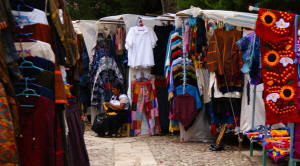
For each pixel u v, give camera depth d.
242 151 5.98
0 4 2.50
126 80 8.24
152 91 7.77
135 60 7.40
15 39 2.84
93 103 8.06
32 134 2.79
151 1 17.64
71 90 3.73
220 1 8.48
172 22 7.77
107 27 8.01
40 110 2.80
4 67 2.45
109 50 8.07
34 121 2.79
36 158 2.78
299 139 4.05
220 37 6.01
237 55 5.93
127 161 5.26
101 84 8.02
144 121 7.82
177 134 7.91
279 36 3.88
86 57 8.19
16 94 2.81
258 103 6.03
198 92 6.83
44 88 2.83
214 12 5.77
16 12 2.85
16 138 2.74
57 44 3.03
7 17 2.57
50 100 2.85
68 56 3.20
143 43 7.40
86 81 8.23
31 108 2.81
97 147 6.40
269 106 3.98
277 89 3.96
